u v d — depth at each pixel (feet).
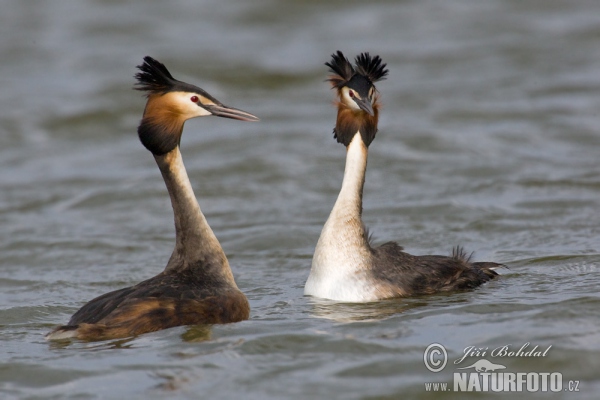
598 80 95.04
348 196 41.04
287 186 68.18
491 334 34.12
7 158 79.41
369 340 34.12
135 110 90.94
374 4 125.59
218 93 96.68
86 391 30.48
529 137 78.33
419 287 40.60
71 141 84.17
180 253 38.32
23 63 105.91
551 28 114.73
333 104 42.16
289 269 48.98
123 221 61.87
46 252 54.44
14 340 36.76
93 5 125.49
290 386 30.25
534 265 45.83
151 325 34.47
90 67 103.19
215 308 35.88
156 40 112.37
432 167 71.10
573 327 34.40
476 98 90.79
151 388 30.45
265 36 114.32
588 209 57.98
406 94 93.71
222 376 31.27
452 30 115.65
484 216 57.62
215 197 66.03
